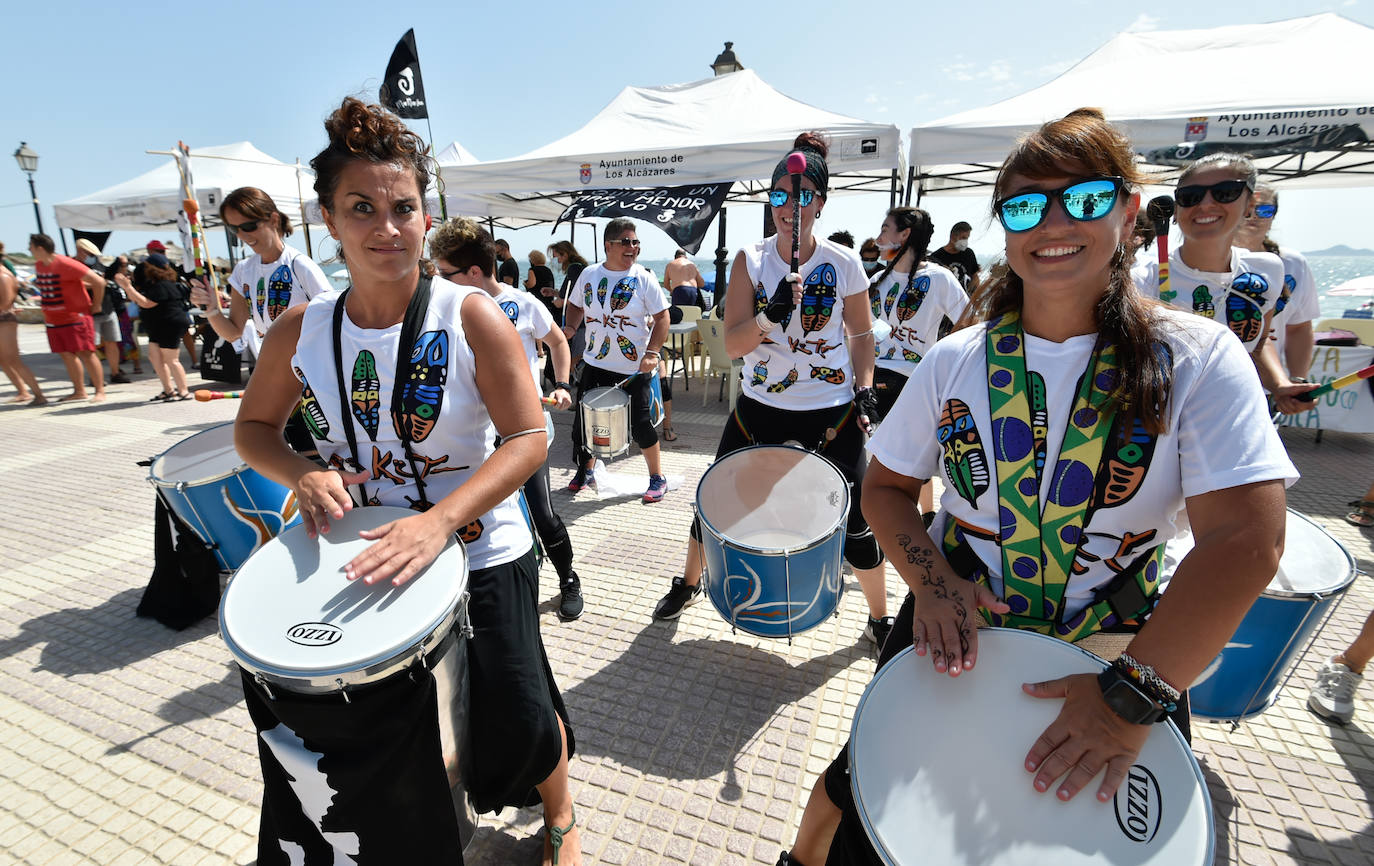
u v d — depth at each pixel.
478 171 7.92
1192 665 0.94
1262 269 2.51
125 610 3.18
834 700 2.46
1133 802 0.95
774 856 1.84
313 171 1.30
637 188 7.62
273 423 1.55
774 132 7.29
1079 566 1.14
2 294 7.49
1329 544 1.92
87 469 5.31
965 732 1.06
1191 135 5.46
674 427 6.57
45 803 2.06
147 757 2.24
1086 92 6.25
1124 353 1.05
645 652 2.76
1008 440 1.15
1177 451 1.05
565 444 6.07
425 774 1.25
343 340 1.39
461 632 1.32
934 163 6.36
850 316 2.60
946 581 1.19
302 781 1.24
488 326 1.38
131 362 11.12
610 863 1.82
